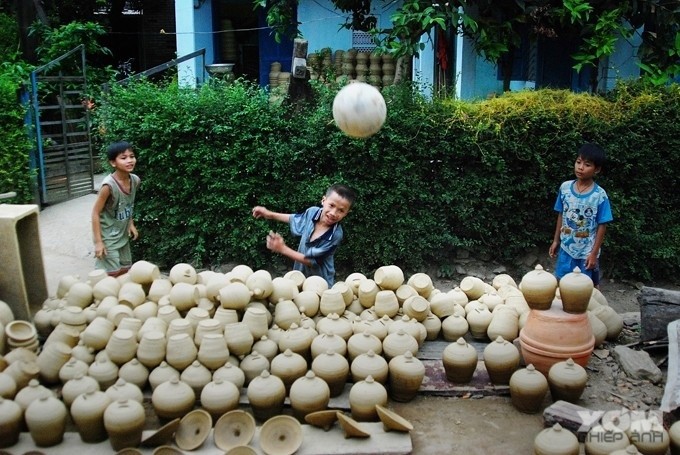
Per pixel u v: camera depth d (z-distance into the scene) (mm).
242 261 6992
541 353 4172
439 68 9531
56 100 11367
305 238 5172
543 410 4047
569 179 6711
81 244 8188
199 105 6664
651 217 6855
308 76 6777
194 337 4195
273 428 3523
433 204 6809
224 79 8500
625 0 6918
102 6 16750
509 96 6898
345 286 4809
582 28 7215
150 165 6824
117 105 6969
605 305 5020
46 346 4207
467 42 9055
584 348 4164
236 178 6746
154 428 3789
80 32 12867
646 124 6645
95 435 3514
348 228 6742
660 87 6867
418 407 4082
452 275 6965
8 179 9125
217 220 6844
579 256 5461
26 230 5242
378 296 4719
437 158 6742
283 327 4469
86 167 11188
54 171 10367
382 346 4316
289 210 6832
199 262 6930
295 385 3777
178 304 4559
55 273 7078
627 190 6820
